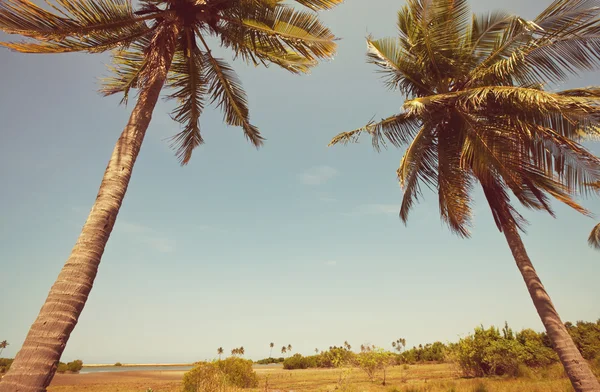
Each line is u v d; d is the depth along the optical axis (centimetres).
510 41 888
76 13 515
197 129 802
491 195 907
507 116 852
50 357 287
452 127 1029
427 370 3241
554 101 649
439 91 1037
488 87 771
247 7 600
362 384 2052
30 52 534
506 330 2473
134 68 738
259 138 834
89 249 350
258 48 733
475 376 2134
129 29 588
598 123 690
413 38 1048
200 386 1306
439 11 962
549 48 798
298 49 680
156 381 3250
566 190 802
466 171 1015
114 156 432
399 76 1085
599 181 746
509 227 841
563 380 1456
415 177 1118
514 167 789
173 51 575
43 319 302
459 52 998
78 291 326
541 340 2552
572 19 732
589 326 2561
